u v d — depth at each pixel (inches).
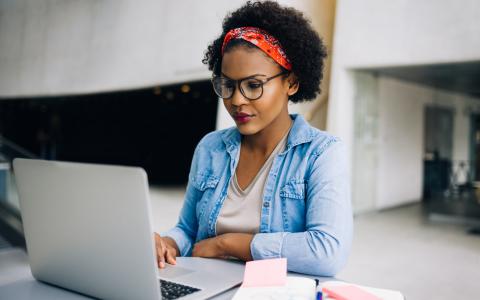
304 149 49.6
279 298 34.5
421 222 261.9
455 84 354.0
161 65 351.3
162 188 411.8
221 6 303.6
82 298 38.2
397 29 235.0
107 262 35.4
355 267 163.5
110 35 408.5
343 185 46.8
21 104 672.4
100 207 34.4
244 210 50.7
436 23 222.7
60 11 473.1
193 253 49.3
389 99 312.0
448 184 410.3
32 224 40.6
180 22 335.0
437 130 398.3
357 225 248.7
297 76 48.9
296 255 43.1
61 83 471.5
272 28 46.0
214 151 55.3
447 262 172.4
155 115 566.3
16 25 539.8
